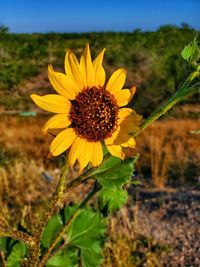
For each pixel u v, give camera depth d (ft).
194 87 0.53
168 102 0.53
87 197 0.64
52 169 2.07
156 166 1.97
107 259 1.02
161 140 2.98
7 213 1.24
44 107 0.50
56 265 0.68
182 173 2.00
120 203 0.67
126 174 0.59
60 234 0.62
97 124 0.51
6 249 0.67
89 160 0.51
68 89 0.51
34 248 0.57
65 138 0.50
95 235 0.71
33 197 1.50
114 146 0.52
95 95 0.51
